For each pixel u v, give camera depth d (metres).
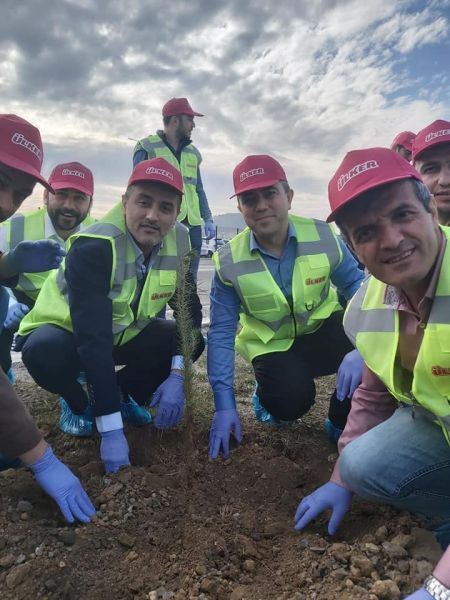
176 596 0.88
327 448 1.61
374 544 0.95
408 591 0.85
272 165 1.50
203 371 2.36
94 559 0.98
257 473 1.37
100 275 1.41
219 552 0.99
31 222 2.11
